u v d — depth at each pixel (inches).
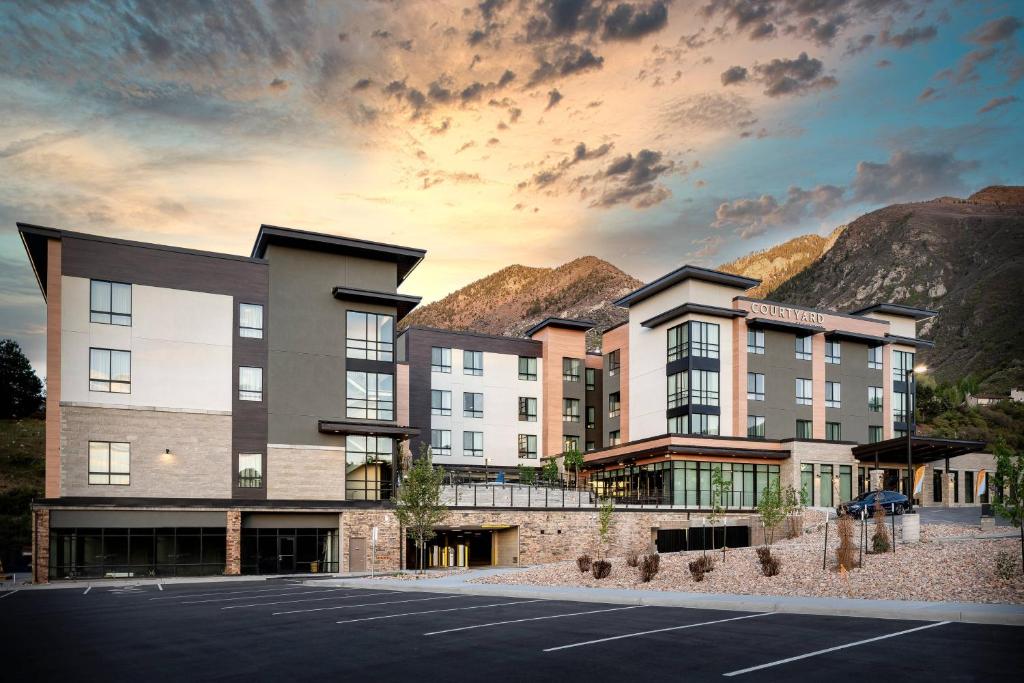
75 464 1535.4
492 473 2716.5
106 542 1494.8
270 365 1743.4
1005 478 799.7
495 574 1259.8
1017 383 5147.6
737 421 2358.5
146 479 1588.3
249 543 1616.6
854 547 930.7
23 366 3627.0
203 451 1647.4
